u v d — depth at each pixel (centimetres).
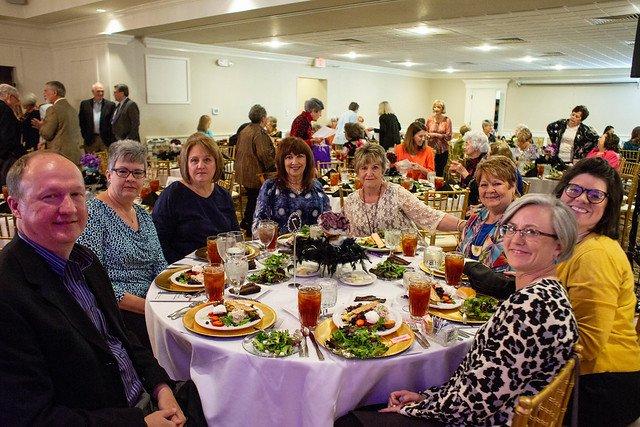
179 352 171
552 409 118
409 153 559
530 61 1160
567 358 118
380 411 144
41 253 128
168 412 140
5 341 109
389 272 206
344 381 138
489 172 221
